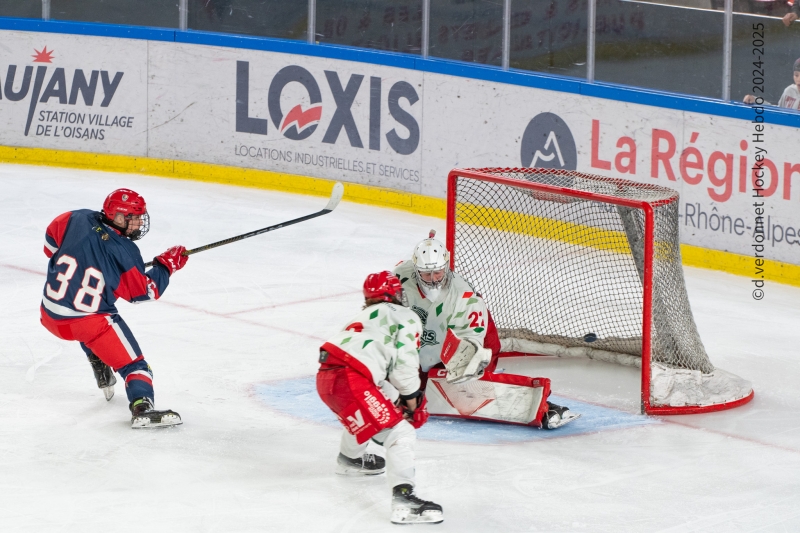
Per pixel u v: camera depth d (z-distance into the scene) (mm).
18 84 45906
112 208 21047
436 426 22016
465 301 21125
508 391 22188
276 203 41500
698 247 35344
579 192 23906
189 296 30266
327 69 42156
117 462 19500
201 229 37438
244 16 43906
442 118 40031
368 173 41969
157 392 23188
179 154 45156
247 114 43875
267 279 32125
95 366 22031
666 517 17797
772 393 24328
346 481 19016
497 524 17438
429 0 40188
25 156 46250
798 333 28781
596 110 36906
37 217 38031
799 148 32719
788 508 18234
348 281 32156
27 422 21328
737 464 20219
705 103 34469
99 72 45281
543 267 30906
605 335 26812
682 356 24281
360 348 17672
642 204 22859
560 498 18500
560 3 37781
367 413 17438
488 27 39281
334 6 42156
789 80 33875
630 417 22688
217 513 17531
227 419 21844
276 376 24438
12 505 17641
